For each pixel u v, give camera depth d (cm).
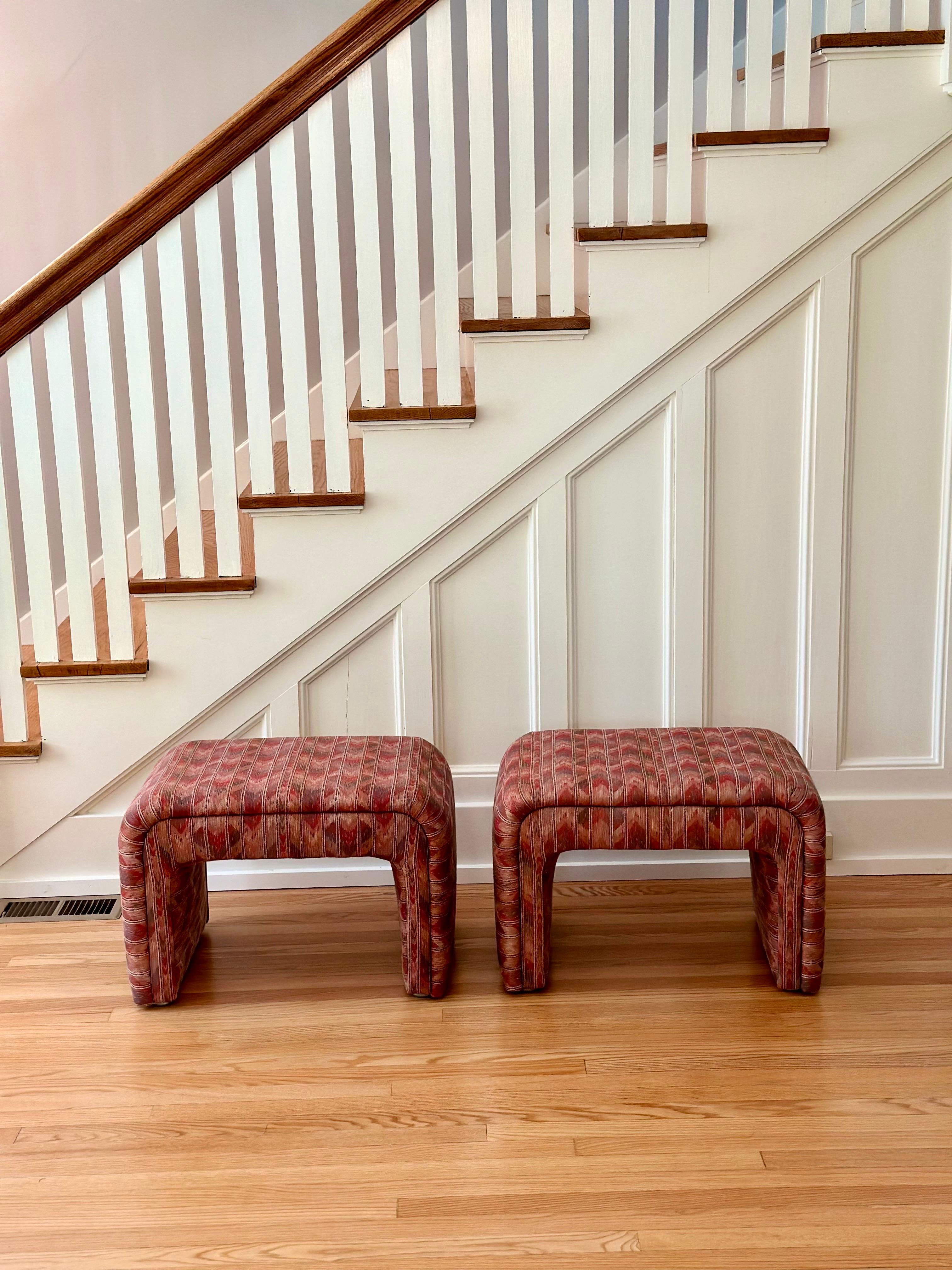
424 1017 220
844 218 248
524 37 241
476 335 250
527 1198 170
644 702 279
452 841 223
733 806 215
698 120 343
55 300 246
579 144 347
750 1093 193
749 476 267
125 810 275
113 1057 208
